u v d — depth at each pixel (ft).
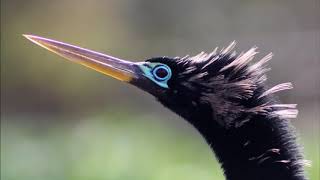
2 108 80.12
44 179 50.26
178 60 19.92
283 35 72.28
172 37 81.82
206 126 19.29
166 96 19.90
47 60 79.97
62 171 51.29
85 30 82.79
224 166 19.02
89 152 55.11
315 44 69.72
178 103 19.69
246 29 80.23
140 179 49.16
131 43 82.12
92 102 78.18
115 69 20.95
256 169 18.54
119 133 59.88
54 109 79.46
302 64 68.44
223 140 19.02
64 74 79.71
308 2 78.54
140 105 71.46
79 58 21.33
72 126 67.41
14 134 63.36
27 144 58.13
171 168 50.11
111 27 82.89
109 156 53.57
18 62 80.94
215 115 19.12
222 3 82.33
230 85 18.98
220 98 19.06
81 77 79.00
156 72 20.21
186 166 50.37
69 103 79.25
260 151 18.58
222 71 19.21
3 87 80.84
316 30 74.13
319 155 43.32
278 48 71.26
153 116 67.10
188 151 54.54
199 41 79.61
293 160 18.34
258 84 19.06
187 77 19.58
